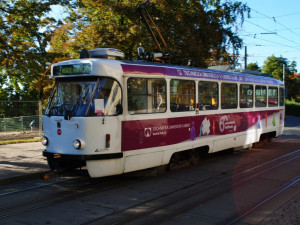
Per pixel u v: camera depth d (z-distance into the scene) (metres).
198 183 7.64
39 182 7.89
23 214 5.52
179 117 8.58
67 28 17.81
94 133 6.71
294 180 7.84
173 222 5.13
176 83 8.54
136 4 15.66
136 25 15.94
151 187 7.30
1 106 16.12
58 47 17.97
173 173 8.75
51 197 6.55
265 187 7.22
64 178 8.25
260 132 12.85
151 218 5.32
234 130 11.07
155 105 7.91
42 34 14.13
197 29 17.19
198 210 5.70
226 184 7.52
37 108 17.16
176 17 16.73
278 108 14.54
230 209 5.75
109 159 6.87
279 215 5.41
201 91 9.50
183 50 16.84
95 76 6.95
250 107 12.14
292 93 66.56
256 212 5.58
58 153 7.07
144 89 7.64
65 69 7.28
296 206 5.88
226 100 10.71
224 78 10.56
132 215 5.45
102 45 16.03
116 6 15.65
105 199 6.39
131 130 7.26
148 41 16.08
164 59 10.54
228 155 11.72
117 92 7.07
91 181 7.91
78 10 17.53
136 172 8.45
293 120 39.06
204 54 17.50
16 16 13.32
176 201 6.24
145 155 7.60
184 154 9.60
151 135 7.74
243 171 8.93
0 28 12.95
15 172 8.45
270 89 13.78
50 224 5.06
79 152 6.72
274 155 11.58
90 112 6.77
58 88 7.49
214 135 10.02
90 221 5.18
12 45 13.39
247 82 11.88
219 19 18.09
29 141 15.27
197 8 17.27
